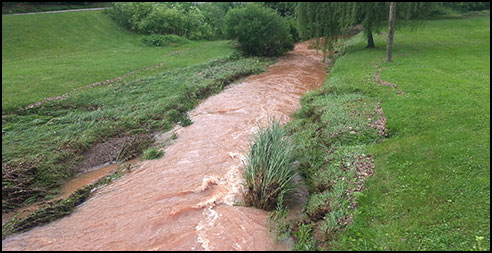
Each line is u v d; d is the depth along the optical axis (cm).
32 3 4012
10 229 675
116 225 669
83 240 630
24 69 2039
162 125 1227
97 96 1494
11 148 992
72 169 937
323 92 1454
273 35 2775
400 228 559
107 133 1136
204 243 589
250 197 708
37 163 901
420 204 611
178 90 1582
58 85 1670
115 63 2286
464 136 835
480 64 1733
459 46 2339
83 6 4541
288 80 1930
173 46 3334
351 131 992
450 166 712
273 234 608
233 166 890
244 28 2720
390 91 1316
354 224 588
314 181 764
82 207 759
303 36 2566
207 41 3894
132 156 1011
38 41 2898
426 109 1064
